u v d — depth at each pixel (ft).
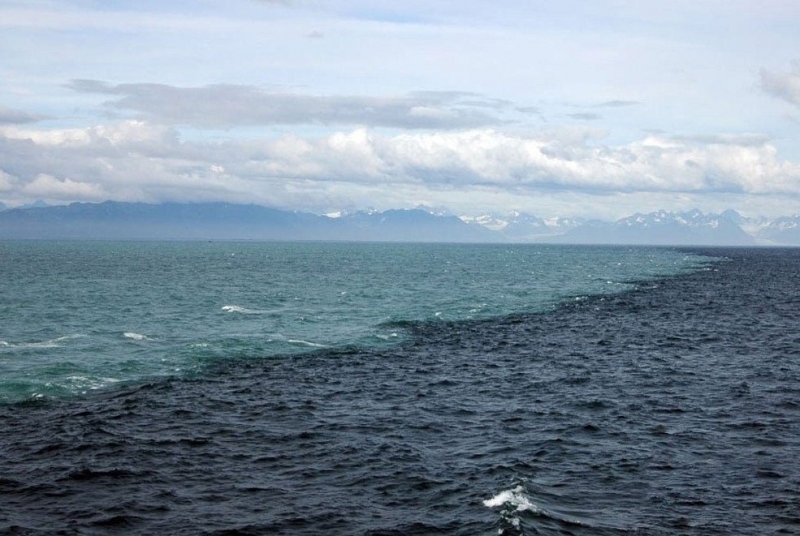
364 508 71.87
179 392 122.72
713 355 163.02
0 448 90.17
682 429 100.17
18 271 455.22
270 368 145.89
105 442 92.84
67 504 72.64
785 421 104.47
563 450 90.38
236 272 490.49
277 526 67.67
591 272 526.98
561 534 65.16
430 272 513.04
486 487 76.89
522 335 195.42
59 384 126.82
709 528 67.26
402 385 130.62
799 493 75.82
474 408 112.98
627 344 179.42
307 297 302.86
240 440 94.89
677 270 559.38
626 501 73.56
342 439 95.50
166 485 78.18
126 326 203.82
